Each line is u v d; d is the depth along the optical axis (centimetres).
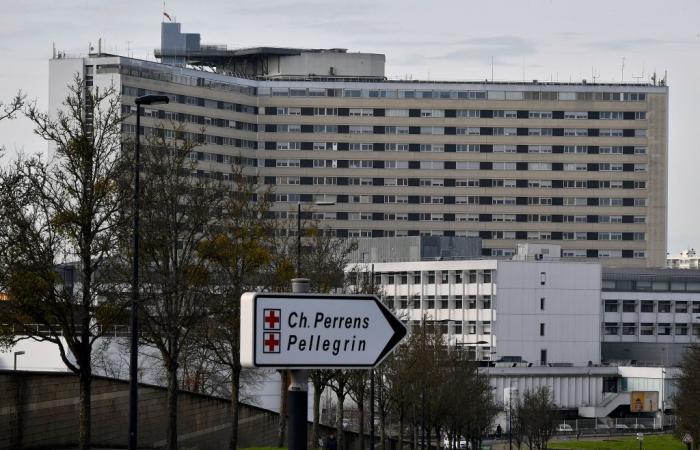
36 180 7681
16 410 8794
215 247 9569
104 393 10069
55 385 9338
